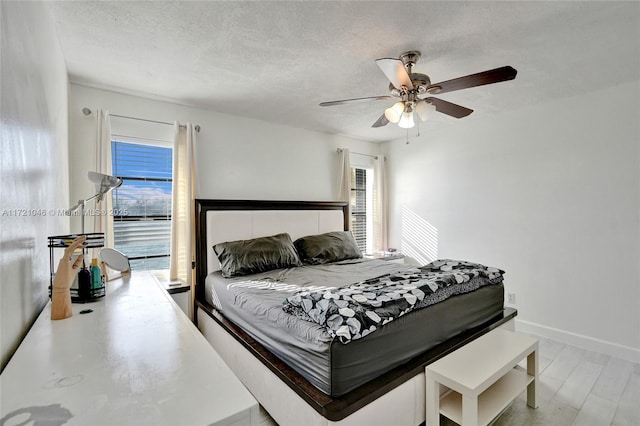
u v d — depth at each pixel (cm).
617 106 275
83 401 77
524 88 280
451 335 202
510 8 169
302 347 159
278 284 250
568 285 304
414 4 166
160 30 189
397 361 166
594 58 225
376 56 221
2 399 77
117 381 86
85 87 268
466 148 385
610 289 280
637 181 266
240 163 353
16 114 104
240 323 225
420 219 438
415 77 210
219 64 234
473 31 191
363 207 491
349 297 172
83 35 193
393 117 229
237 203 337
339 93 291
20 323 110
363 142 476
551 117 313
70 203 255
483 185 368
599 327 286
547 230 317
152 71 244
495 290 247
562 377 241
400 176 466
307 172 411
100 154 261
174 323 133
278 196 383
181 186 312
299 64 234
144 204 301
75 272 150
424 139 434
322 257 343
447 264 260
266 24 183
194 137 311
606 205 282
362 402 140
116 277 228
